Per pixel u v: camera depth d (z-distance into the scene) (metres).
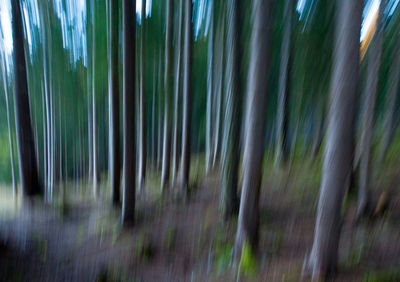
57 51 14.16
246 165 5.22
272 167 12.04
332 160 3.88
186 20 10.21
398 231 5.36
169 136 11.32
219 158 13.36
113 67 8.44
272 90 13.46
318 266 4.09
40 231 7.66
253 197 5.23
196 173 13.00
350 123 3.76
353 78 3.65
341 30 3.68
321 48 10.03
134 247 6.40
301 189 8.66
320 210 4.09
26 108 10.13
